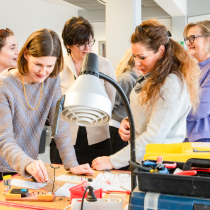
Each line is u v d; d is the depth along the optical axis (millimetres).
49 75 1542
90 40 2082
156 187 834
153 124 1424
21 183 1410
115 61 4324
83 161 2191
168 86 1383
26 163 1321
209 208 764
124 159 1544
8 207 1157
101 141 2213
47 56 1338
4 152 1375
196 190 802
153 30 1419
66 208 1104
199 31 2178
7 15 7105
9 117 1425
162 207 801
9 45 2352
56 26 8398
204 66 2148
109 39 4332
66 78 2229
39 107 1599
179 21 8148
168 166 960
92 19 8961
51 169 1645
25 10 7520
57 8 8359
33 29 7762
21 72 1421
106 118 823
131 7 4195
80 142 2170
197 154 1000
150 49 1424
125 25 4238
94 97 750
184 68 1444
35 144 1634
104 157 1638
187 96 1435
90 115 792
